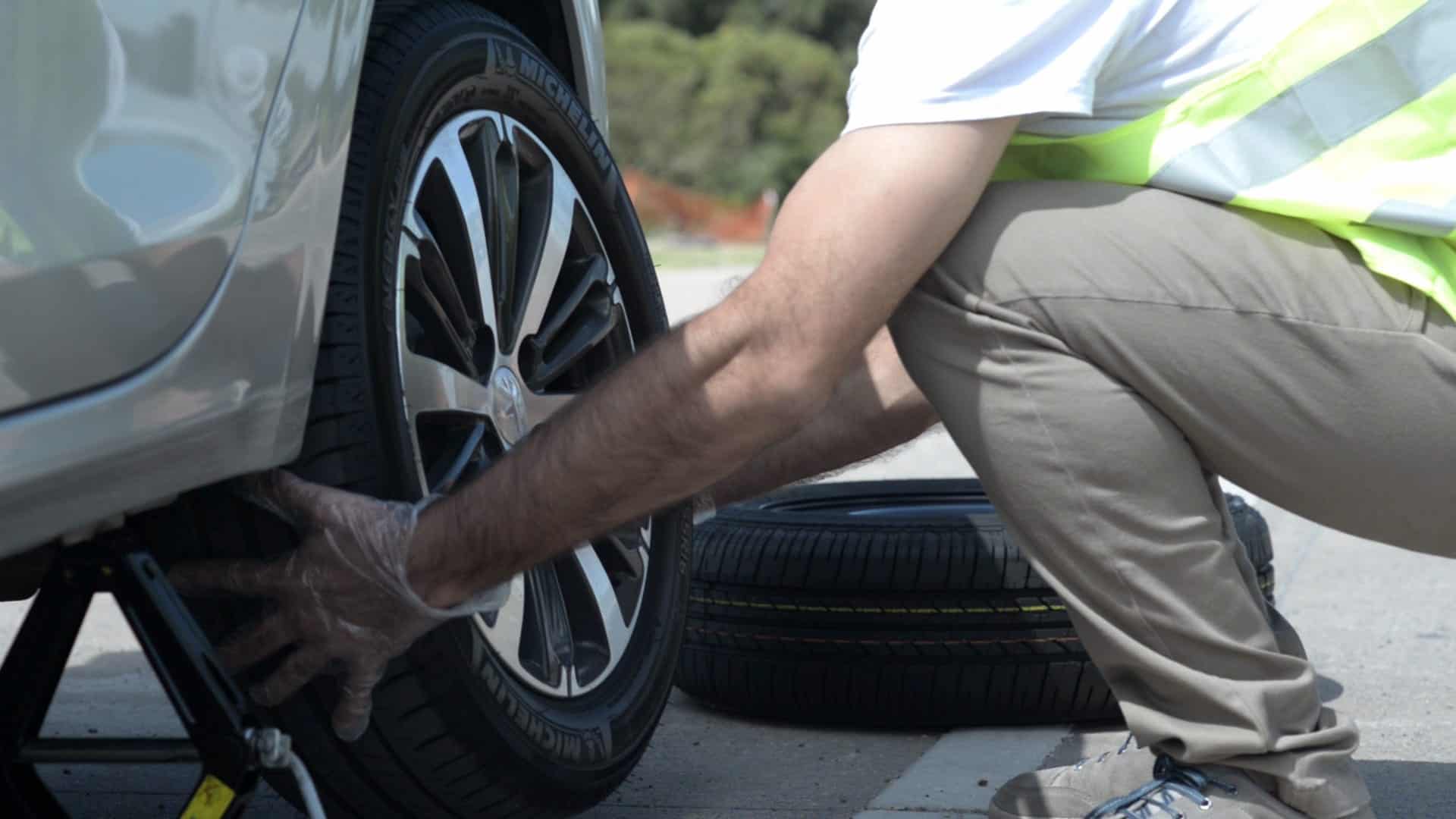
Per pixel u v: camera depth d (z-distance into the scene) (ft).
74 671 9.68
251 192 4.57
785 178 107.45
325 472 4.93
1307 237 4.94
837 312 4.65
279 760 4.33
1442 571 11.94
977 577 7.91
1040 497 5.11
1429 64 4.92
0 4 3.88
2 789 4.55
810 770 7.47
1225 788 5.21
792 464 7.39
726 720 8.56
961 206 4.71
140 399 4.19
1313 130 4.94
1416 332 4.89
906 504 10.47
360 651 4.83
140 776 7.52
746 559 8.20
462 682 5.24
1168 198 4.98
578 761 5.95
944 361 5.18
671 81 106.63
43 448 3.94
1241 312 4.89
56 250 3.98
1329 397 4.95
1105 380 5.00
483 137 6.17
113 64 4.15
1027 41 4.60
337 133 4.97
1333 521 5.32
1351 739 5.25
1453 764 7.26
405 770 5.29
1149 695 5.29
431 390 5.62
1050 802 5.82
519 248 6.54
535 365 6.58
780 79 108.17
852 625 8.00
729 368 4.73
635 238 7.33
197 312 4.38
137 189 4.20
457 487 5.75
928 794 6.92
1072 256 4.95
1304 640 9.92
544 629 6.07
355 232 5.16
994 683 7.99
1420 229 4.84
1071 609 5.28
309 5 4.85
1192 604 5.10
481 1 7.06
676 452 4.79
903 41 4.65
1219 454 5.15
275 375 4.66
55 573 4.47
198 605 4.99
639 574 6.88
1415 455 4.99
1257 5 4.96
